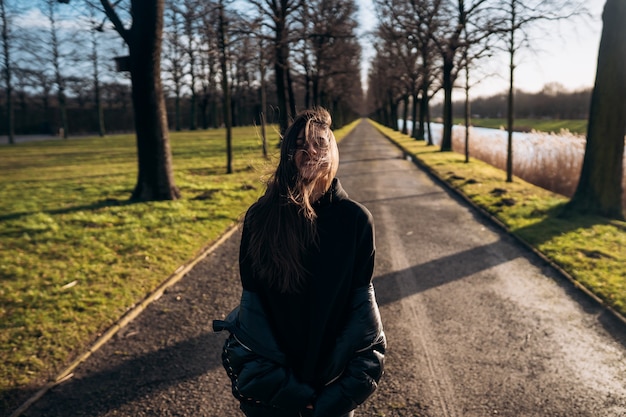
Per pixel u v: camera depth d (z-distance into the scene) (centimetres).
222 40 1252
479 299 471
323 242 130
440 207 969
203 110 5819
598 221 776
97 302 448
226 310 442
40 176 1480
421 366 342
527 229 737
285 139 136
